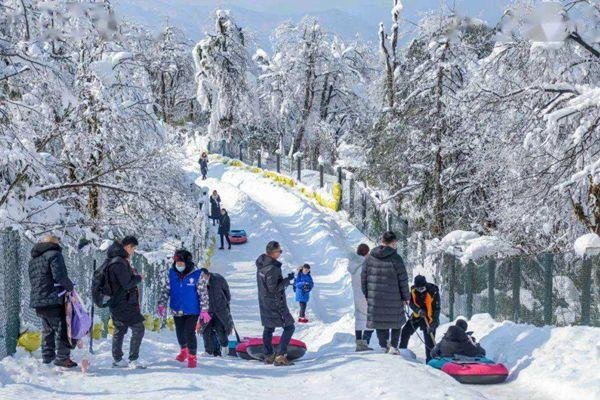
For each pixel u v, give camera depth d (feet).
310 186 159.74
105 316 46.98
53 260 30.83
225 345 44.19
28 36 52.08
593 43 62.64
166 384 29.22
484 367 37.01
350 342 49.37
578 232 64.59
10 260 33.14
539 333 41.47
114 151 65.21
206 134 229.04
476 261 63.77
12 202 51.19
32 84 53.67
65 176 65.87
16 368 29.91
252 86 211.61
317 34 204.64
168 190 66.74
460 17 99.76
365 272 39.19
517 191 65.62
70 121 59.57
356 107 203.10
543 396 34.09
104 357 36.70
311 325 73.56
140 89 69.92
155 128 70.64
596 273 44.80
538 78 65.16
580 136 57.16
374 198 121.08
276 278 38.34
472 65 98.73
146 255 65.82
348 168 155.02
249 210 141.90
